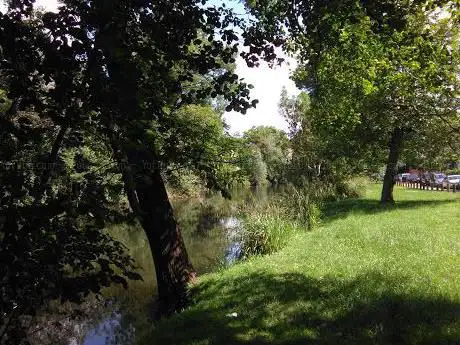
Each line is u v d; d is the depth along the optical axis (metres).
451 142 22.31
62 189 3.44
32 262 3.13
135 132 3.41
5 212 3.15
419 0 5.73
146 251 16.83
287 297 7.49
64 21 3.12
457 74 14.09
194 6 4.11
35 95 3.23
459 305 6.03
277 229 12.80
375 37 7.71
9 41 3.14
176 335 6.73
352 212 19.08
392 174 23.67
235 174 8.66
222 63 4.89
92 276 3.40
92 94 3.13
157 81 4.14
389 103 20.11
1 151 3.27
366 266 8.88
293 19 7.19
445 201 22.22
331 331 5.79
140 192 9.77
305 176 29.19
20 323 3.42
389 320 5.77
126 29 3.54
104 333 8.67
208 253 15.20
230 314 7.16
